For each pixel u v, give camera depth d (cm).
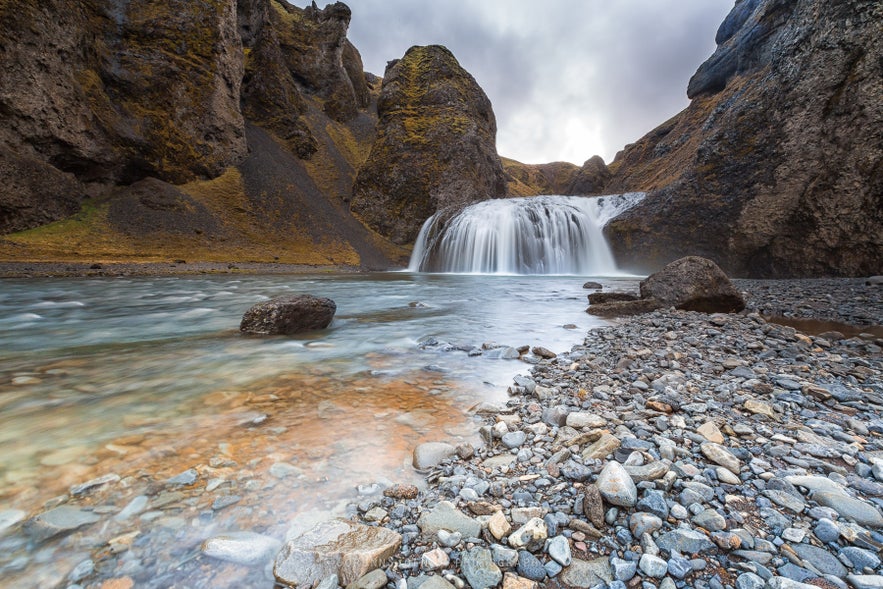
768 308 1083
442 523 220
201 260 2912
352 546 198
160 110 3322
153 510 233
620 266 3042
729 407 390
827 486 243
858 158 1878
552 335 793
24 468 275
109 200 2936
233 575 190
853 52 1947
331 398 430
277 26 5831
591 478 262
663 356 585
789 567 182
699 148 2744
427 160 4544
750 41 4191
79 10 2830
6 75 2355
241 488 258
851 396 414
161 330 809
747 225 2316
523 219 3441
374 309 1183
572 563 191
